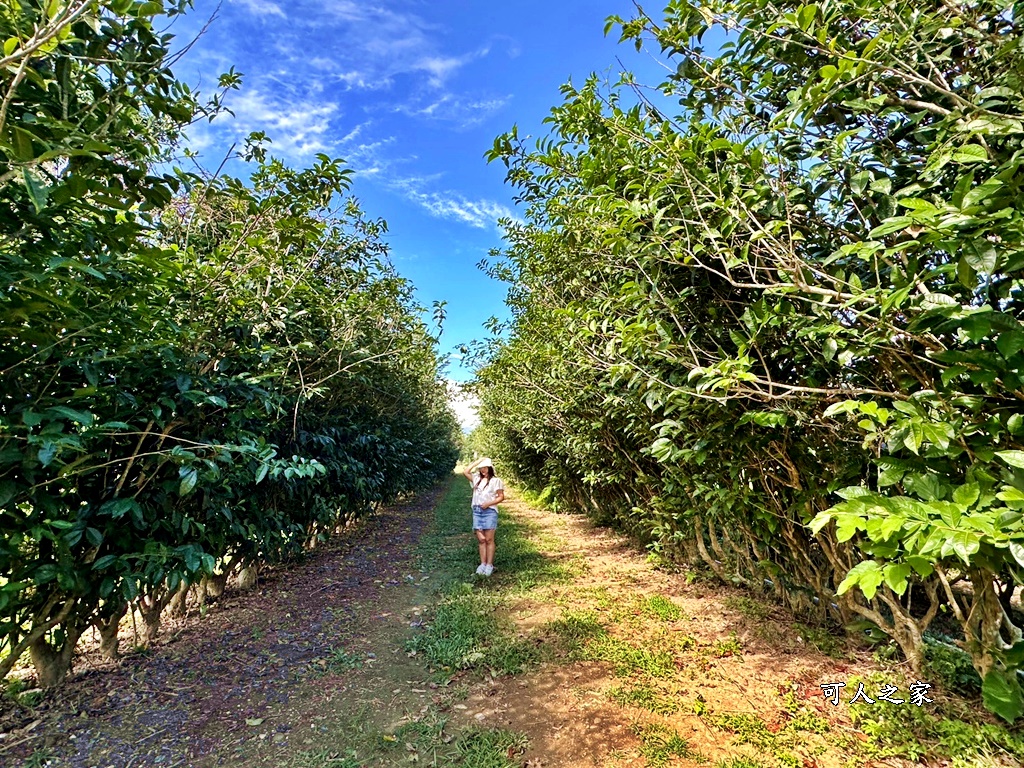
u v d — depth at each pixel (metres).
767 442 2.63
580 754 2.16
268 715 2.55
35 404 2.00
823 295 1.78
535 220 4.44
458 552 6.26
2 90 1.44
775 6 1.90
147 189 1.89
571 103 2.56
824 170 1.77
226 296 2.99
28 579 2.22
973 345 1.50
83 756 2.21
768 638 3.14
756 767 1.98
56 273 1.78
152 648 3.29
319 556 6.00
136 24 1.69
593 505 7.70
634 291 2.45
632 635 3.34
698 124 2.12
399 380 7.71
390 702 2.67
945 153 1.43
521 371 5.98
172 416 2.68
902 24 1.56
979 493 1.34
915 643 2.43
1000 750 1.93
